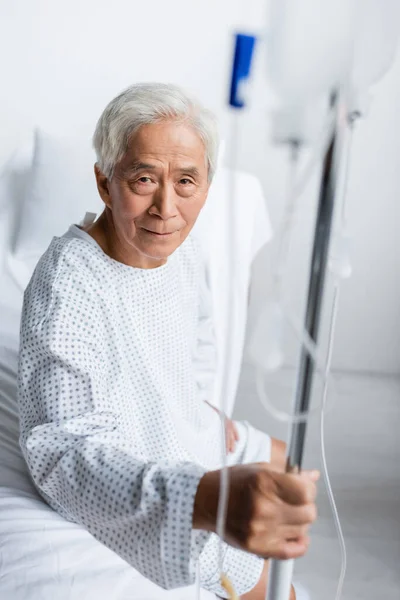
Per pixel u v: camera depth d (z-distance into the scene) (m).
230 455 1.60
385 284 3.17
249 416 2.74
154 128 1.14
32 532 1.21
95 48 2.84
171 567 0.94
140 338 1.35
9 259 2.33
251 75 0.66
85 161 2.39
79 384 1.15
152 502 0.94
